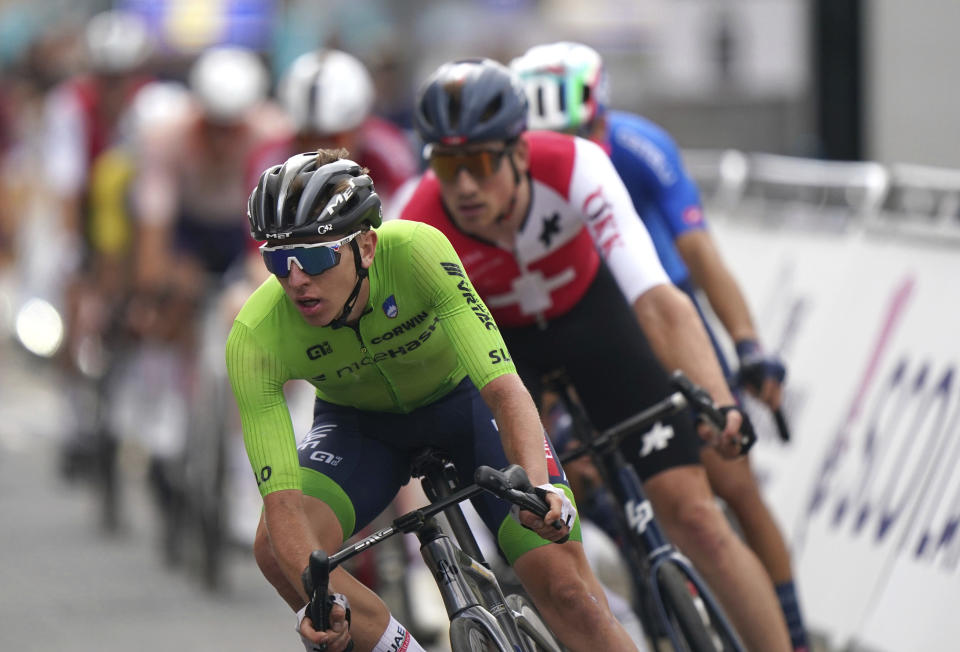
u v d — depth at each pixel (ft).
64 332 92.02
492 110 41.73
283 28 131.03
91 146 90.33
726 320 50.39
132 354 79.10
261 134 80.33
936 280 54.24
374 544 34.40
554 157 43.62
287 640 60.23
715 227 71.87
